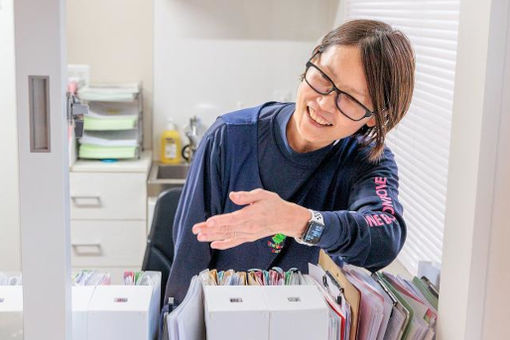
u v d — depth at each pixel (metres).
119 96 3.50
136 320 1.30
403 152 2.61
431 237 2.27
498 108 1.23
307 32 3.84
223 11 3.80
